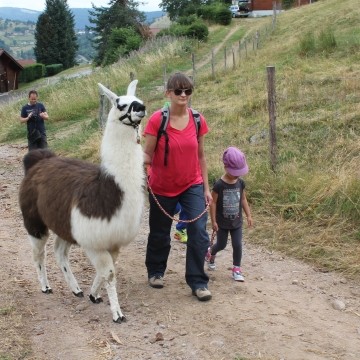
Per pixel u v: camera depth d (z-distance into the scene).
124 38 39.97
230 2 57.25
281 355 4.24
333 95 11.08
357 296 5.39
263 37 27.05
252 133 10.47
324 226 6.82
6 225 8.02
